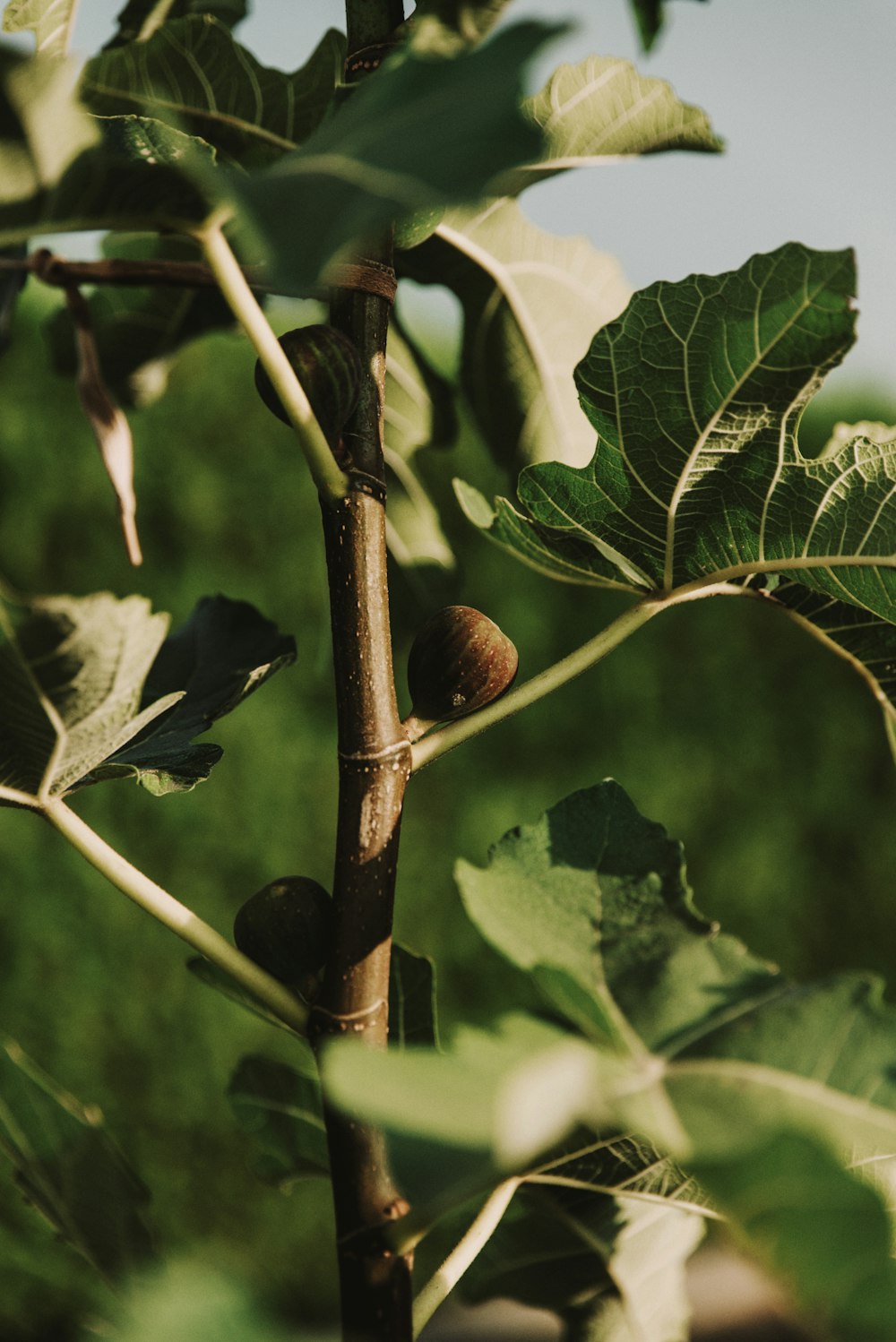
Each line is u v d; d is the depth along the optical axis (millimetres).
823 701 3605
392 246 752
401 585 1021
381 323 744
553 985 666
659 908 700
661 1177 762
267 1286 3148
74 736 725
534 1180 765
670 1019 670
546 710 3387
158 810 3039
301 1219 3141
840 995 667
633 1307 838
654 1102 640
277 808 3123
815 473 780
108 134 778
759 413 774
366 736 725
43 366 3195
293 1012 722
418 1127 563
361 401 736
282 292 719
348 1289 690
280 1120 896
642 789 3418
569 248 989
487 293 985
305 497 3316
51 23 856
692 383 773
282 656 830
